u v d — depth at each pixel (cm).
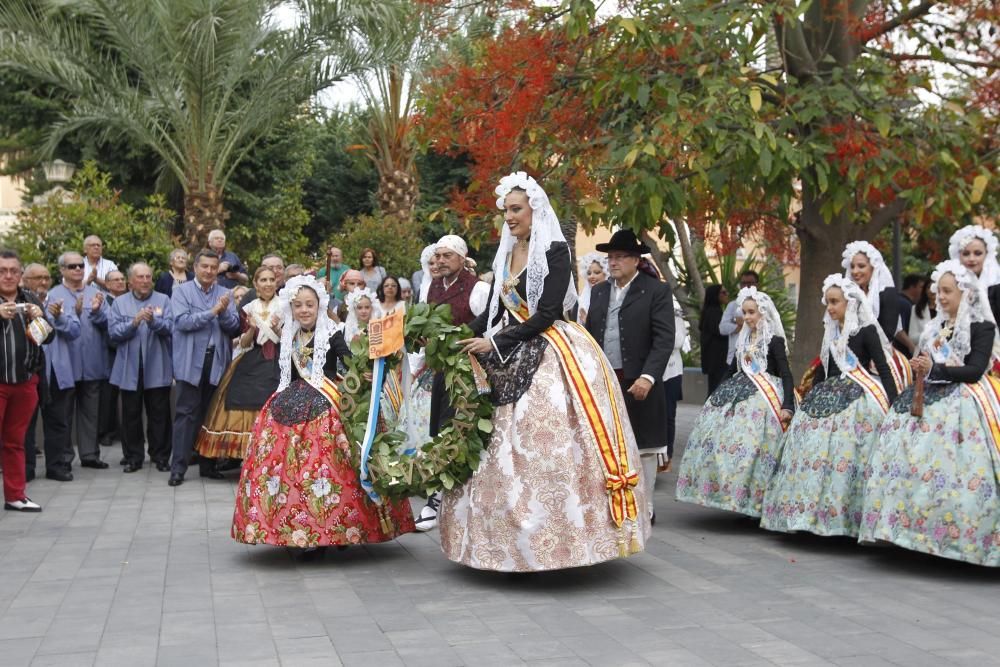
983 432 588
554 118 940
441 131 987
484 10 1030
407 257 1912
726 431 728
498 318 595
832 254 954
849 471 653
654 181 828
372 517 629
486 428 565
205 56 1588
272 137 2197
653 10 881
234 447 922
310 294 649
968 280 606
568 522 554
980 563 577
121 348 1003
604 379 581
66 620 513
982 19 898
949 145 880
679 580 588
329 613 524
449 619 512
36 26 1588
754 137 808
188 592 566
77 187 1573
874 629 492
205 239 1680
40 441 1122
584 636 483
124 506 823
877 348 667
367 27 1560
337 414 631
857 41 941
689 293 1714
